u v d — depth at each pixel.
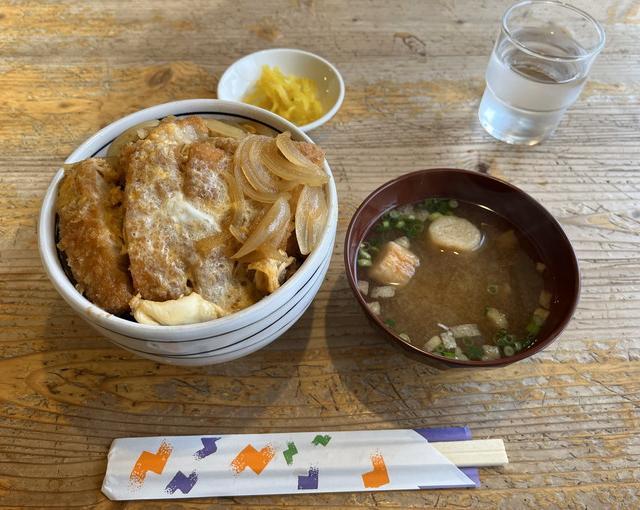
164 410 0.27
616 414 0.28
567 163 0.39
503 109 0.39
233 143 0.28
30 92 0.42
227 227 0.25
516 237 0.33
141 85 0.42
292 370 0.29
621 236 0.35
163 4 0.49
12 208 0.35
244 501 0.25
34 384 0.28
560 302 0.29
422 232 0.33
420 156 0.39
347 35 0.47
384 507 0.25
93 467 0.26
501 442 0.27
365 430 0.27
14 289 0.31
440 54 0.46
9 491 0.25
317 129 0.40
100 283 0.24
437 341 0.29
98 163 0.27
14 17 0.47
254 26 0.48
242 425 0.27
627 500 0.25
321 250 0.25
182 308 0.23
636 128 0.41
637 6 0.51
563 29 0.42
